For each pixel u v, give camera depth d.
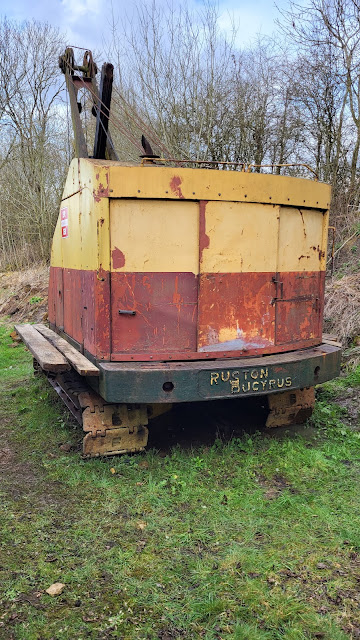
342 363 6.47
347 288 7.66
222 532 3.06
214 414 5.14
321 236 4.49
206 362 3.79
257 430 4.69
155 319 3.78
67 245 4.97
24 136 18.98
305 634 2.27
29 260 19.27
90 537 3.01
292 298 4.23
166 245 3.72
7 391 6.50
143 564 2.75
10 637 2.23
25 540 2.99
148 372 3.54
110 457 4.05
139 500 3.43
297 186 4.06
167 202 3.69
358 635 2.27
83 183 4.07
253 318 3.98
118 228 3.67
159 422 4.90
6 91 18.55
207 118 12.11
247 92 12.51
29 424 5.09
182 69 11.76
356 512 3.29
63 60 5.64
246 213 3.85
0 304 14.91
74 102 5.50
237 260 3.87
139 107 12.30
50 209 18.89
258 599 2.48
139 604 2.45
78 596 2.50
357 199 10.05
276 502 3.40
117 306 3.72
